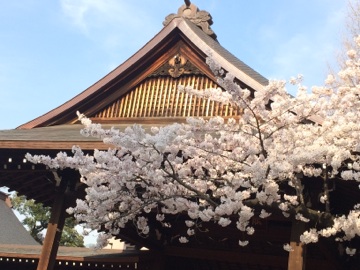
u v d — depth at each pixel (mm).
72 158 5902
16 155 7289
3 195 30391
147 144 4930
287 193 6684
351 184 6574
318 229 6727
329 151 5309
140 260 10523
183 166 6242
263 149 5789
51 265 7098
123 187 6027
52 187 8688
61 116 10680
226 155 6059
